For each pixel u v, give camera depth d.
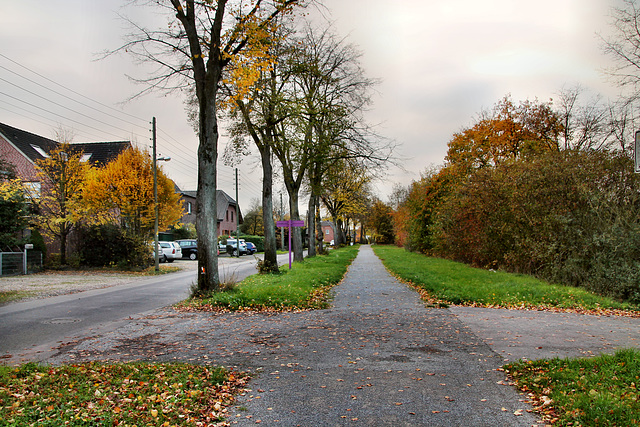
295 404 4.84
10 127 33.62
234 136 20.66
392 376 5.79
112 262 27.48
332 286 16.64
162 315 10.94
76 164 27.06
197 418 4.41
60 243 27.78
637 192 15.09
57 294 15.62
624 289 13.05
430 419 4.38
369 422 4.32
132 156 27.77
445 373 5.88
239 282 17.20
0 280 20.64
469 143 33.59
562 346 7.13
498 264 20.81
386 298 13.20
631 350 5.91
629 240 13.59
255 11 12.93
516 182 18.11
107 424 4.07
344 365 6.34
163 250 36.12
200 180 13.58
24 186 24.95
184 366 6.16
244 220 76.62
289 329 8.95
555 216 16.08
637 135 4.87
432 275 18.30
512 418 4.38
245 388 5.41
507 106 35.22
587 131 29.66
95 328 9.48
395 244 81.56
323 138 23.09
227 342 7.89
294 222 22.58
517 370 5.77
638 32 18.62
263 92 18.23
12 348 7.78
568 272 15.37
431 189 34.22
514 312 10.59
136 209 27.80
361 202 52.69
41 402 4.54
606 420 3.94
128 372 5.81
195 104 18.30
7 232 17.11
